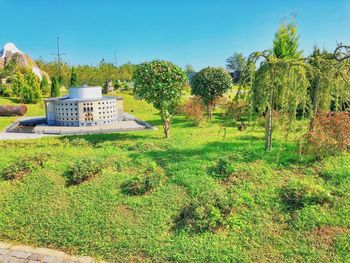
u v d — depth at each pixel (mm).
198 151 10102
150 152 10523
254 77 8656
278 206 6871
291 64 8148
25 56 53125
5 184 8578
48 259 6129
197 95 19891
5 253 6328
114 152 10758
